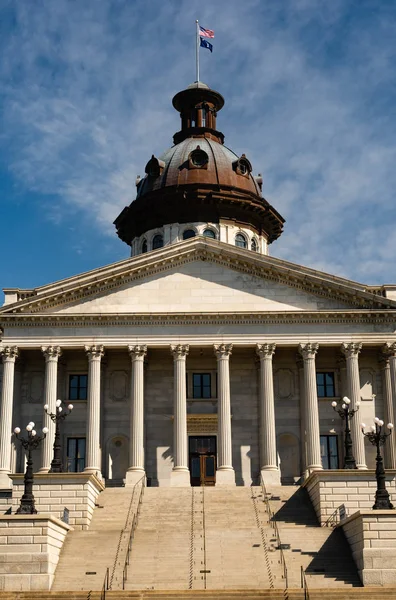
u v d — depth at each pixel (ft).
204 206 263.29
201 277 215.10
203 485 214.69
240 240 265.75
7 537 136.98
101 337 209.97
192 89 294.05
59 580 136.26
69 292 211.41
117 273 213.05
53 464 173.99
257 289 214.28
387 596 125.80
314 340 209.97
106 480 210.79
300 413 216.33
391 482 170.30
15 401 214.69
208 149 279.90
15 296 217.56
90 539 151.84
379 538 137.18
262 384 208.13
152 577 136.15
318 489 169.68
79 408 215.72
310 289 213.87
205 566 140.05
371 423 213.05
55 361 208.64
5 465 201.77
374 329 211.20
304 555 144.56
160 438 215.31
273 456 204.03
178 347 208.95
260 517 170.81
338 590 126.31
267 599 125.80
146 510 174.29
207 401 218.18
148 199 266.16
